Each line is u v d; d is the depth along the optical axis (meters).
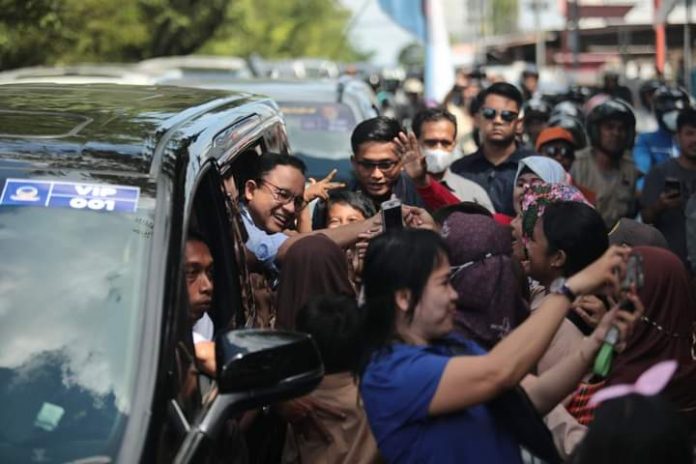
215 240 5.11
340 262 5.42
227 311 5.10
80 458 3.75
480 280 4.69
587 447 3.41
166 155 4.60
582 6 27.48
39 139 4.68
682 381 5.41
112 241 4.34
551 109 15.22
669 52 25.22
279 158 6.49
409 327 4.13
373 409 4.09
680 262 5.49
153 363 4.01
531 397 4.24
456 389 3.98
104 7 21.28
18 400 3.95
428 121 9.26
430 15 20.86
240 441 4.71
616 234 6.47
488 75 25.06
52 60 18.16
